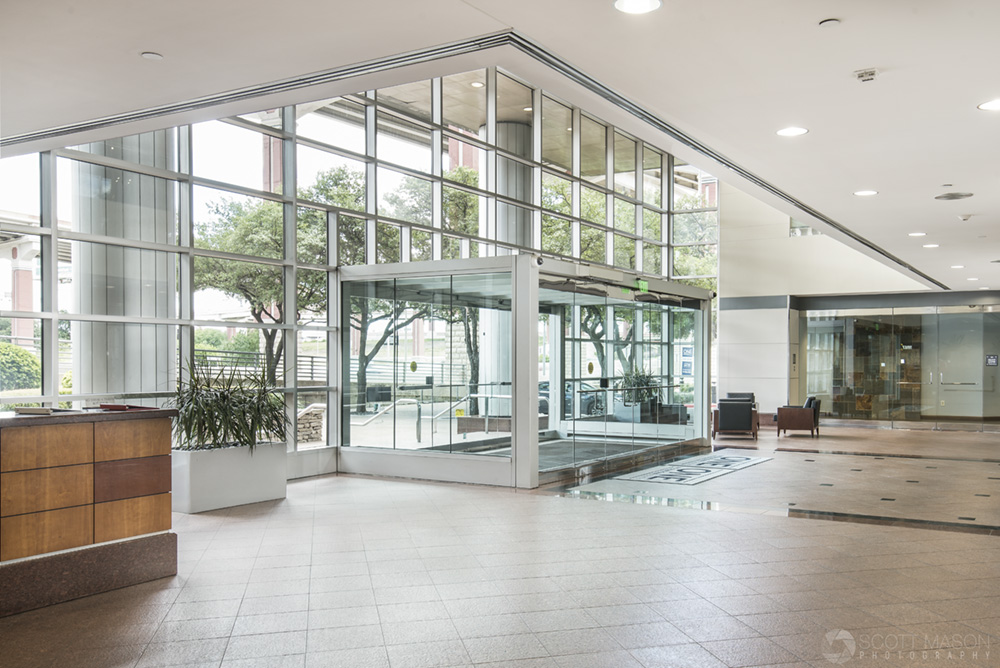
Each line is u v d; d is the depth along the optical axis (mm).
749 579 5863
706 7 4324
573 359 11594
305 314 11633
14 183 8266
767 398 20672
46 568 5289
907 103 6000
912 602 5293
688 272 21594
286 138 11281
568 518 8203
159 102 5957
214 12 4363
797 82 5566
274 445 9398
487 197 15289
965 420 20031
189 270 9898
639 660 4270
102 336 8969
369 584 5754
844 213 10375
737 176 8461
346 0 4223
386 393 11500
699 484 10711
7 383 8109
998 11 4355
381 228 12938
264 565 6305
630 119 6555
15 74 5316
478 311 10727
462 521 8039
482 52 5039
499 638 4617
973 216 10477
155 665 4230
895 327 20641
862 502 9242
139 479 5906
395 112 13250
